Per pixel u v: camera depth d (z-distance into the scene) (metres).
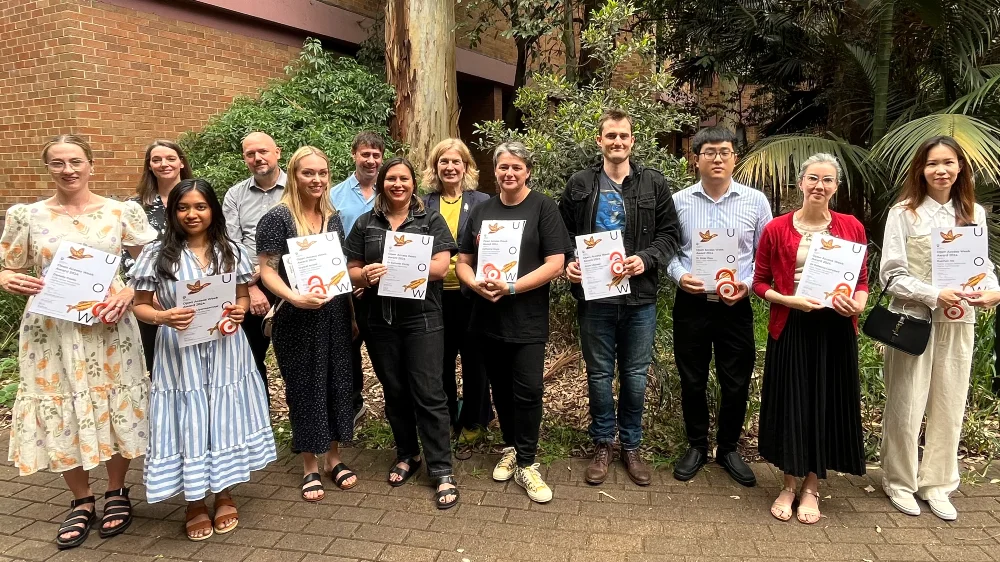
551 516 2.96
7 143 6.09
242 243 3.70
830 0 7.15
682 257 3.30
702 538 2.75
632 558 2.61
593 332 3.26
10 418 4.20
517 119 11.09
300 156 2.99
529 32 7.21
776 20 7.55
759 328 4.50
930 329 2.81
